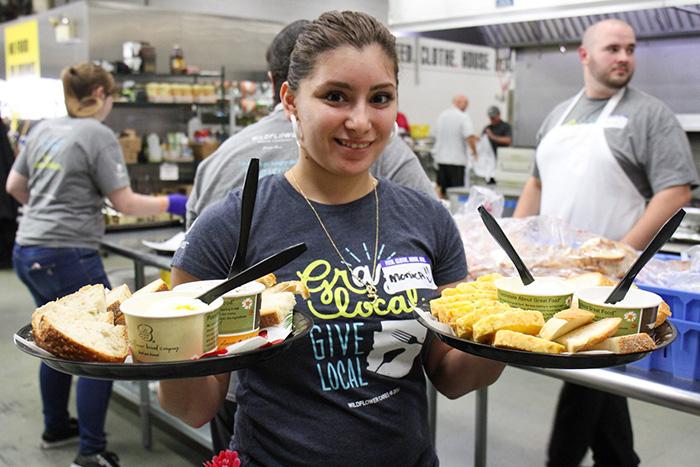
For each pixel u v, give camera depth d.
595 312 1.06
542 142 2.97
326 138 1.06
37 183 2.92
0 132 5.89
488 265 1.90
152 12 5.66
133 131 5.50
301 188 1.18
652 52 3.62
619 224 2.80
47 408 3.07
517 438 3.03
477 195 2.32
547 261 1.85
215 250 1.15
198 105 5.71
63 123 2.92
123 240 3.23
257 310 0.99
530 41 3.81
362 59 1.03
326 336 1.11
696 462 2.82
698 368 1.45
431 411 2.33
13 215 6.09
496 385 3.68
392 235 1.19
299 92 1.08
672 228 1.04
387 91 1.07
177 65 5.55
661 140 2.66
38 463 2.97
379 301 1.14
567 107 2.98
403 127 8.70
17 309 5.22
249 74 6.38
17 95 6.25
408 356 1.16
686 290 1.48
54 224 2.85
